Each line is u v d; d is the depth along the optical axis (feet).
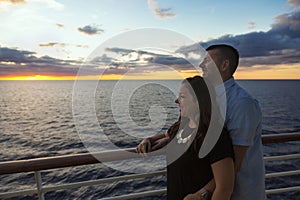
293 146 84.64
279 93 366.22
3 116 181.27
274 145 86.43
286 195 43.78
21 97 341.82
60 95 391.04
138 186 44.78
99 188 45.21
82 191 45.21
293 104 234.79
